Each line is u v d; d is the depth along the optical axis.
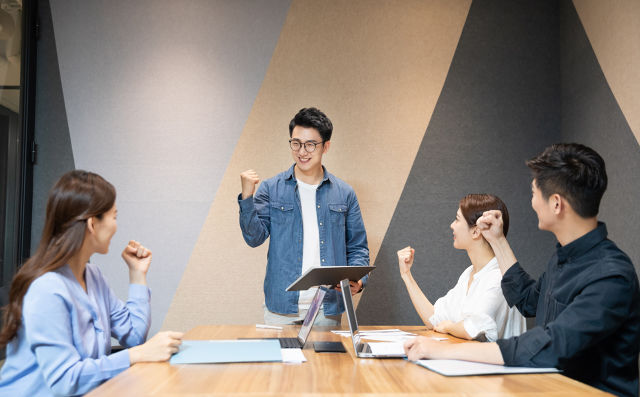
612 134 2.63
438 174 3.10
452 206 3.09
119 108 3.04
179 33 3.10
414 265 3.04
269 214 2.32
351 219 2.40
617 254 1.25
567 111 3.10
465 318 1.73
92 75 3.05
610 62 2.65
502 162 3.13
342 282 1.50
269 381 1.09
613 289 1.18
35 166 2.99
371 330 1.89
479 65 3.17
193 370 1.18
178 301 2.96
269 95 3.09
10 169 2.83
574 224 1.29
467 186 3.10
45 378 1.17
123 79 3.06
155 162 3.02
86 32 3.07
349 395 0.99
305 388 1.04
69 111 3.03
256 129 3.07
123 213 2.99
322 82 3.11
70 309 1.26
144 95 3.06
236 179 3.03
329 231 2.31
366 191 3.07
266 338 1.67
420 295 2.03
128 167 3.01
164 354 1.27
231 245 3.00
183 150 3.04
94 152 3.01
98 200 1.32
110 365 1.22
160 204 3.00
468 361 1.26
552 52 3.21
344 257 2.33
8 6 2.82
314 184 2.38
